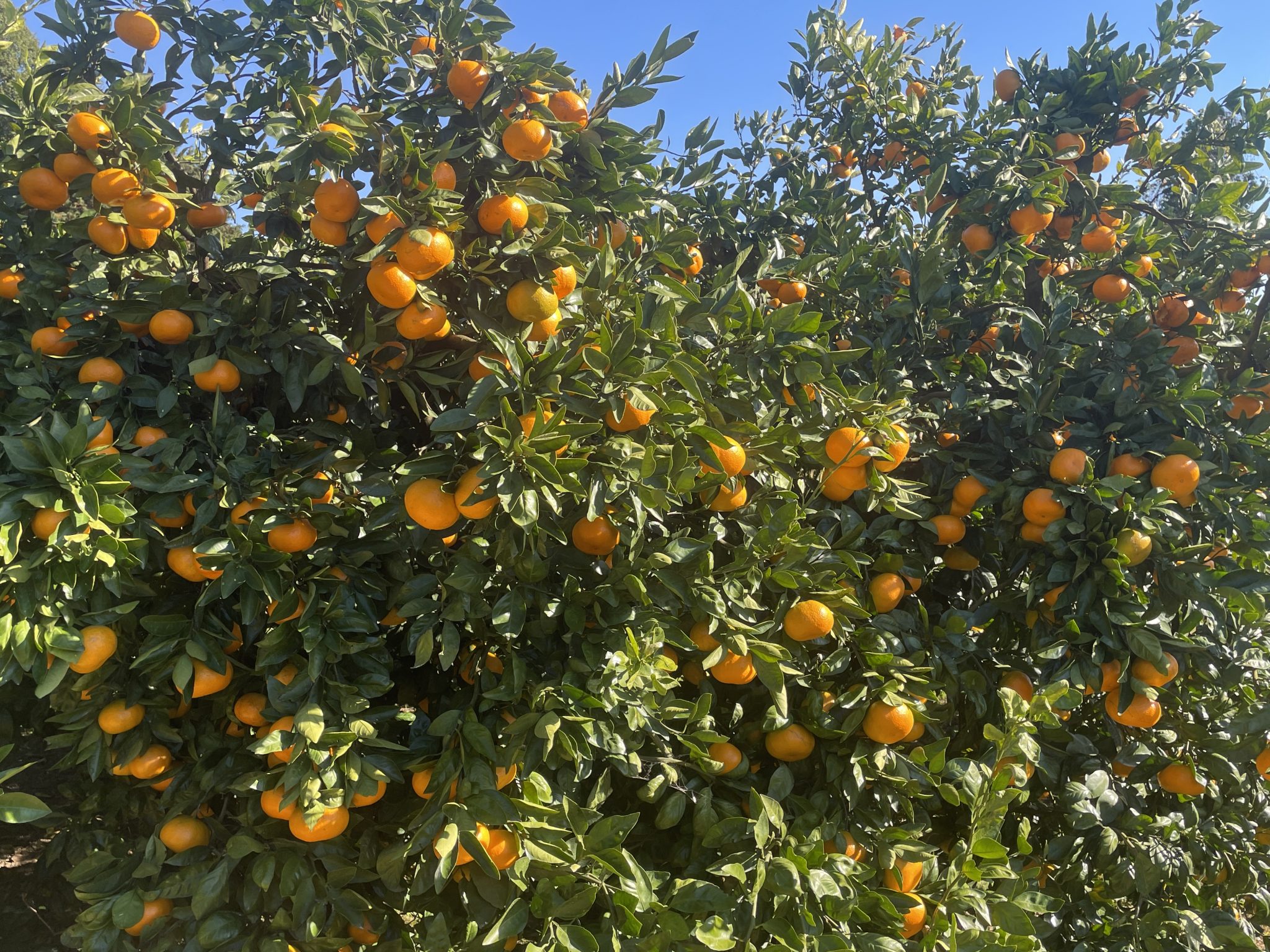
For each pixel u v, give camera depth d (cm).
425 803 302
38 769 472
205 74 340
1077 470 375
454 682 352
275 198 351
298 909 283
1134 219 532
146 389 311
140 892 299
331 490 325
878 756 326
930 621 436
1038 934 340
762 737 354
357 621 288
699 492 340
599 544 305
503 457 250
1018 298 491
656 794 309
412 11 348
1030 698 396
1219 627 368
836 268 469
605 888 273
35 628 257
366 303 322
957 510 413
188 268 354
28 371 302
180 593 326
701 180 473
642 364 283
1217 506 380
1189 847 384
